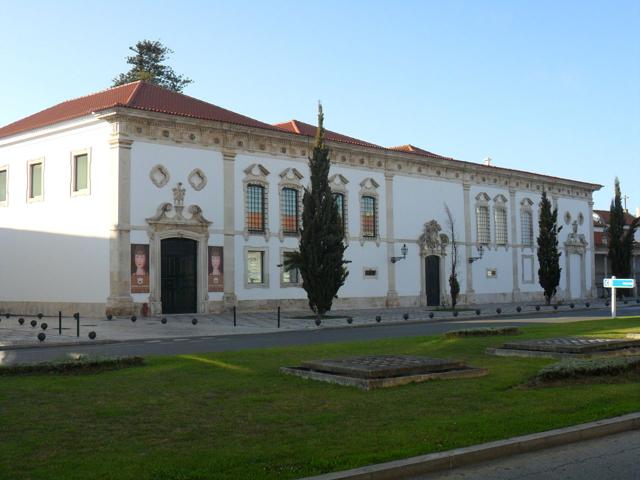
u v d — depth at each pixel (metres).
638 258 72.38
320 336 24.95
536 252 58.81
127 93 39.75
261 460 7.52
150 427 9.05
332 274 36.69
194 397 11.09
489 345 18.69
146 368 14.13
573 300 61.03
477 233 54.06
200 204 37.88
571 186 62.91
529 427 9.09
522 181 57.94
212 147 38.62
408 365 13.03
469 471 7.73
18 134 40.16
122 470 7.12
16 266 40.38
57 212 38.12
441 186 51.62
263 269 40.72
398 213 48.47
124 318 34.31
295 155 42.50
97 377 13.00
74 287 36.94
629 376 13.03
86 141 36.72
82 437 8.53
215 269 38.31
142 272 35.38
